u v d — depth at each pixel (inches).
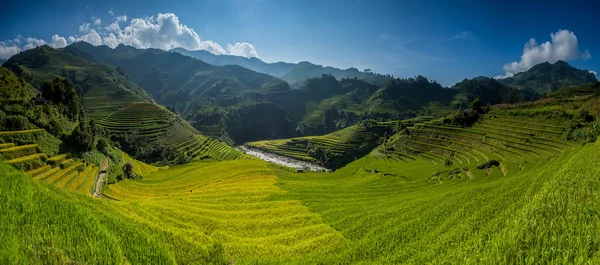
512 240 757.9
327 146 7844.5
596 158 1641.2
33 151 2519.7
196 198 1988.2
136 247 800.3
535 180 1615.4
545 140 3449.8
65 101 4394.7
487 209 1294.3
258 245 1251.8
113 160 3870.6
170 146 5959.6
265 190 2299.5
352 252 1154.7
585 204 911.7
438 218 1414.9
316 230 1446.9
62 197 972.6
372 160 4990.2
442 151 4350.4
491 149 3718.0
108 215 994.1
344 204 1889.8
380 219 1537.9
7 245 543.8
